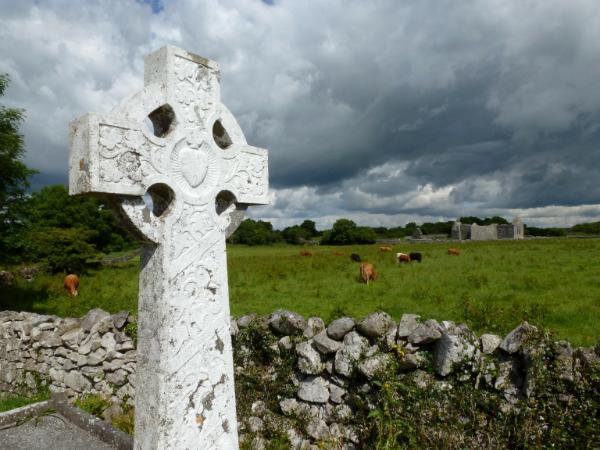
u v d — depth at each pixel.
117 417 5.86
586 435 3.81
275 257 31.98
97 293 16.16
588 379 3.95
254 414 5.44
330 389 5.13
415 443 4.39
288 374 5.38
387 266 21.27
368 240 77.31
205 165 3.40
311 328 5.45
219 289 3.50
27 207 16.42
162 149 3.10
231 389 3.55
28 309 15.05
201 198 3.37
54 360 7.46
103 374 6.82
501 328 7.57
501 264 18.70
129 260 37.69
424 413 4.49
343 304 11.11
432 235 82.00
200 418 3.30
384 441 4.49
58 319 7.73
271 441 5.11
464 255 26.30
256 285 15.64
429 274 16.66
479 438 4.24
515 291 11.94
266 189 3.99
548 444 3.94
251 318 5.87
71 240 27.33
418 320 4.86
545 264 17.62
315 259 27.75
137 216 2.98
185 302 3.22
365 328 4.98
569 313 8.65
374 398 4.77
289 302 11.86
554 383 4.08
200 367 3.31
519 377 4.32
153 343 3.12
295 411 5.24
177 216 3.19
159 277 3.11
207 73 3.43
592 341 6.72
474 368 4.45
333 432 4.94
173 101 3.18
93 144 2.74
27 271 25.66
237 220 3.78
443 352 4.56
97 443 4.30
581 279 13.18
